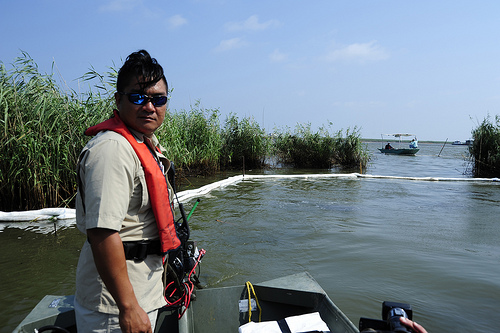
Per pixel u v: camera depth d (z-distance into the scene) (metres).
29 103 7.33
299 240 5.61
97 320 1.53
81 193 1.55
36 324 2.35
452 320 3.20
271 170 17.72
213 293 2.77
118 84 1.64
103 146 1.43
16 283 4.00
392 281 4.05
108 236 1.37
